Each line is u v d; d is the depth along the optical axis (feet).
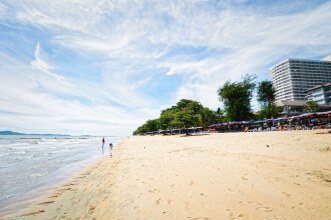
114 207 21.58
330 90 337.72
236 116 213.25
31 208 24.26
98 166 53.57
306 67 586.86
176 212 18.49
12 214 22.56
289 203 18.10
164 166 40.83
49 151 124.98
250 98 218.18
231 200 19.94
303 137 66.23
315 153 38.75
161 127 323.37
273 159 36.58
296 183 23.00
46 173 48.52
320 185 21.85
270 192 21.01
